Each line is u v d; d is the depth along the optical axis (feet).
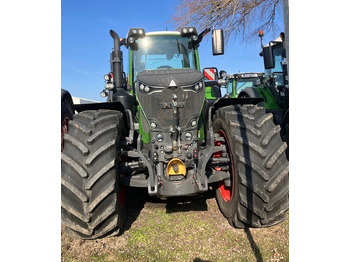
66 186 7.21
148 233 8.25
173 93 8.42
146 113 8.68
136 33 11.12
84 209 7.29
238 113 8.65
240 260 6.93
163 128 8.60
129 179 8.64
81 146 7.45
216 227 8.55
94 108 8.96
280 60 20.25
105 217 7.39
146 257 7.13
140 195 11.18
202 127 9.30
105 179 7.41
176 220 9.02
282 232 8.18
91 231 7.46
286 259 6.93
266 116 8.53
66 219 7.50
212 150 8.48
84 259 7.09
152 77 8.65
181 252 7.31
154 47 11.71
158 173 8.32
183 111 8.59
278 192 7.64
